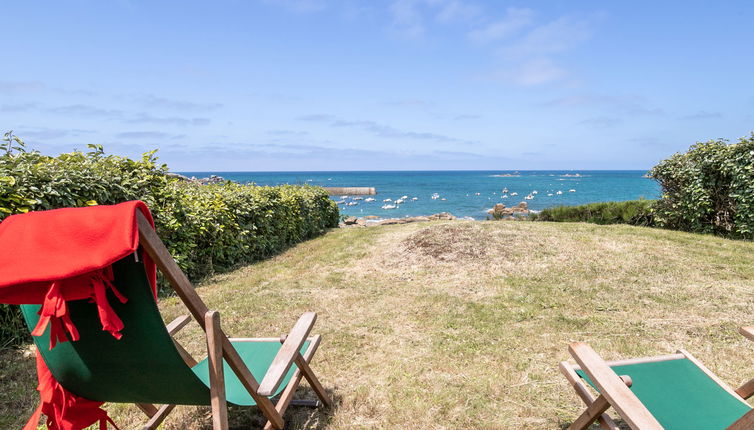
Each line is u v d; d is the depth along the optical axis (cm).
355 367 367
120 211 150
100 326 175
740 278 601
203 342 423
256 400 221
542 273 656
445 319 480
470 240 822
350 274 720
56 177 454
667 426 205
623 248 771
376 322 478
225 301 569
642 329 438
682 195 998
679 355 268
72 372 192
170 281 171
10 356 386
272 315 508
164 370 187
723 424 208
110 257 144
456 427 278
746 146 863
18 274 147
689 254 724
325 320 488
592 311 497
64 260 147
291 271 756
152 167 629
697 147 972
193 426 281
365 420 288
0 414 294
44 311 150
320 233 1386
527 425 278
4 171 407
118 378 194
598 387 194
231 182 927
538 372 351
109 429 277
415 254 791
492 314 494
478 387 327
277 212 988
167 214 615
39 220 154
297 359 267
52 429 201
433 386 330
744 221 880
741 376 338
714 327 438
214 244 743
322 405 304
